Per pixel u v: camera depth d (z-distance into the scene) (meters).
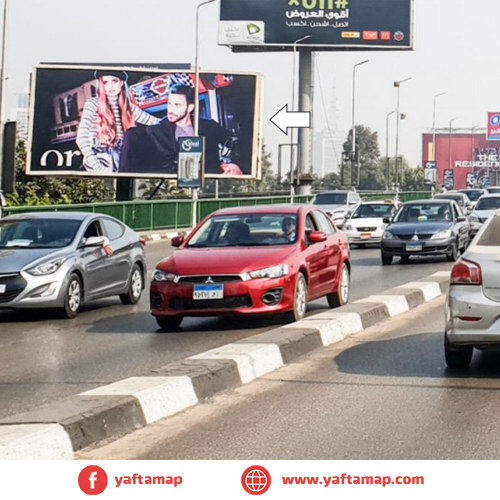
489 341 9.59
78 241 16.09
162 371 9.27
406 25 64.06
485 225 10.34
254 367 10.08
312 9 64.12
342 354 11.41
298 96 65.69
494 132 130.38
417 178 144.25
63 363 11.31
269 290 13.48
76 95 52.62
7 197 41.94
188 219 42.84
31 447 6.71
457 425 7.83
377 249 34.00
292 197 53.47
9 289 14.93
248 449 7.16
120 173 52.66
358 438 7.45
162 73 52.84
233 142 52.84
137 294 17.77
